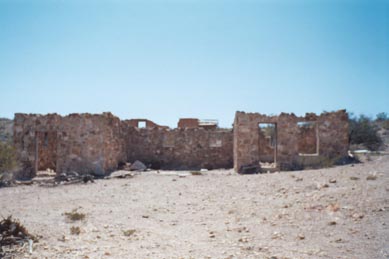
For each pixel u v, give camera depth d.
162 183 16.45
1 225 6.93
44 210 10.27
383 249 5.84
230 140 27.45
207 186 14.76
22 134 20.58
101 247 6.39
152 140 27.73
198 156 27.42
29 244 6.44
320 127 20.92
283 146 20.78
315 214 8.44
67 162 20.44
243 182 14.74
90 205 11.16
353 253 5.76
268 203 10.30
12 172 19.12
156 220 8.98
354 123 30.42
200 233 7.54
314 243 6.44
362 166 14.93
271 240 6.76
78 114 20.66
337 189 10.68
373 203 8.59
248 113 21.06
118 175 19.30
